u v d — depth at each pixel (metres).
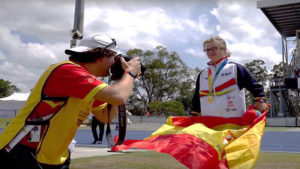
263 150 9.49
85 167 5.88
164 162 6.46
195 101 4.29
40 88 2.11
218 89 3.98
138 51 52.75
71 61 2.22
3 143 2.09
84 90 2.03
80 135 17.23
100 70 2.29
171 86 54.31
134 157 7.28
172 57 53.41
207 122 3.93
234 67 3.96
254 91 3.88
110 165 6.09
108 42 2.27
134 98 54.44
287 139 14.30
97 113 2.57
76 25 7.31
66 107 2.09
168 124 3.90
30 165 2.06
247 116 3.73
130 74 2.21
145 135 17.06
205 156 3.04
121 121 2.41
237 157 3.24
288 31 33.75
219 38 4.07
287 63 32.41
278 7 29.03
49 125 2.08
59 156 2.16
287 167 5.89
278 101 34.84
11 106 33.12
